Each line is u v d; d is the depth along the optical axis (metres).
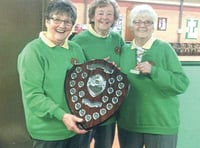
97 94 1.55
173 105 1.71
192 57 2.82
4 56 2.12
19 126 2.22
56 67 1.50
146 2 2.78
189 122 2.59
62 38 1.50
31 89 1.46
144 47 1.69
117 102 1.57
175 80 1.62
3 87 2.15
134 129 1.74
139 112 1.71
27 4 2.08
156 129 1.69
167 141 1.71
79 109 1.50
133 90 1.70
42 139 1.52
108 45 1.76
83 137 1.71
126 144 1.80
